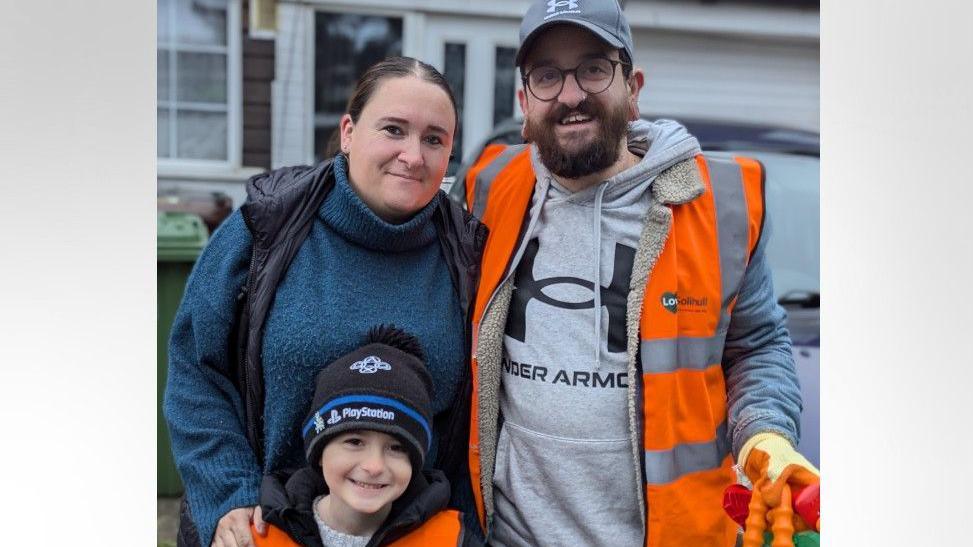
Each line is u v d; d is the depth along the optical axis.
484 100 4.60
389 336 1.70
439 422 1.82
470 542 1.74
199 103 4.30
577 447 1.75
